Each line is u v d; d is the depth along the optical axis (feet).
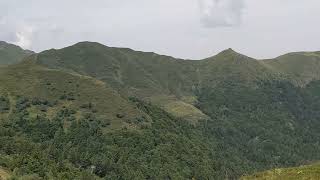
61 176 459.32
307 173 277.85
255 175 298.15
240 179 301.43
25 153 502.38
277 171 297.12
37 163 453.17
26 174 418.10
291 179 271.08
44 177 426.92
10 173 405.39
